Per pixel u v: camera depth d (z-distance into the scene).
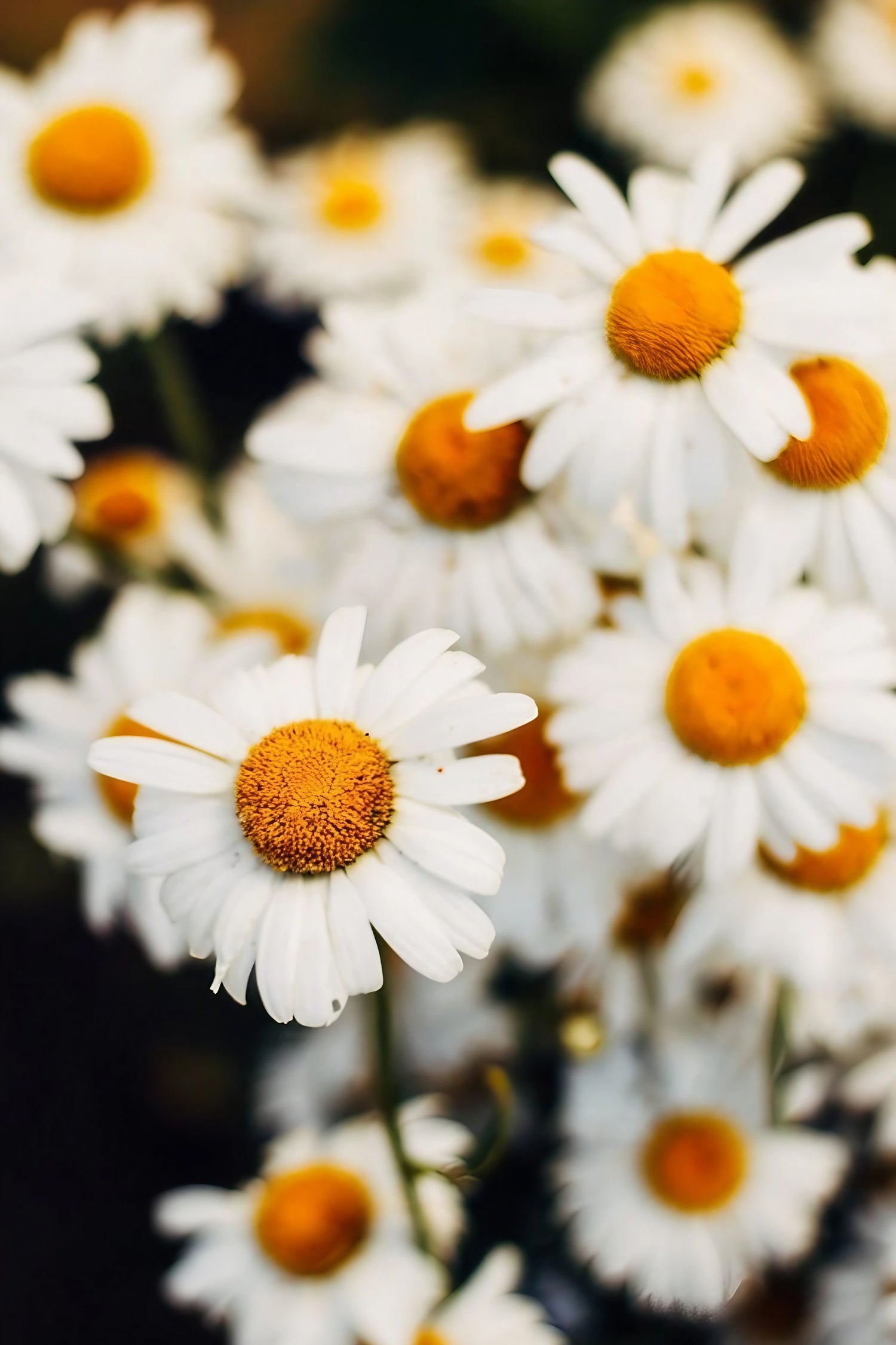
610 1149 0.35
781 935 0.32
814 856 0.32
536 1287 0.37
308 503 0.33
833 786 0.30
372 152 0.51
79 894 0.50
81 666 0.37
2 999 0.50
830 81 0.54
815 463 0.30
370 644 0.32
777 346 0.30
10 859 0.49
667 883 0.34
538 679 0.32
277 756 0.27
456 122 0.57
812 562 0.31
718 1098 0.35
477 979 0.37
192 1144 0.47
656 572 0.31
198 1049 0.48
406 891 0.27
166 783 0.27
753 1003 0.36
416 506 0.32
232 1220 0.35
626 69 0.54
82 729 0.37
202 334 0.56
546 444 0.30
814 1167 0.34
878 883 0.32
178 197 0.40
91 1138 0.48
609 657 0.31
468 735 0.27
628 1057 0.35
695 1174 0.34
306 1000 0.27
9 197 0.40
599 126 0.54
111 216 0.40
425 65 0.59
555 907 0.33
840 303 0.30
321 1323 0.34
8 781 0.51
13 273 0.35
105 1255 0.46
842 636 0.30
